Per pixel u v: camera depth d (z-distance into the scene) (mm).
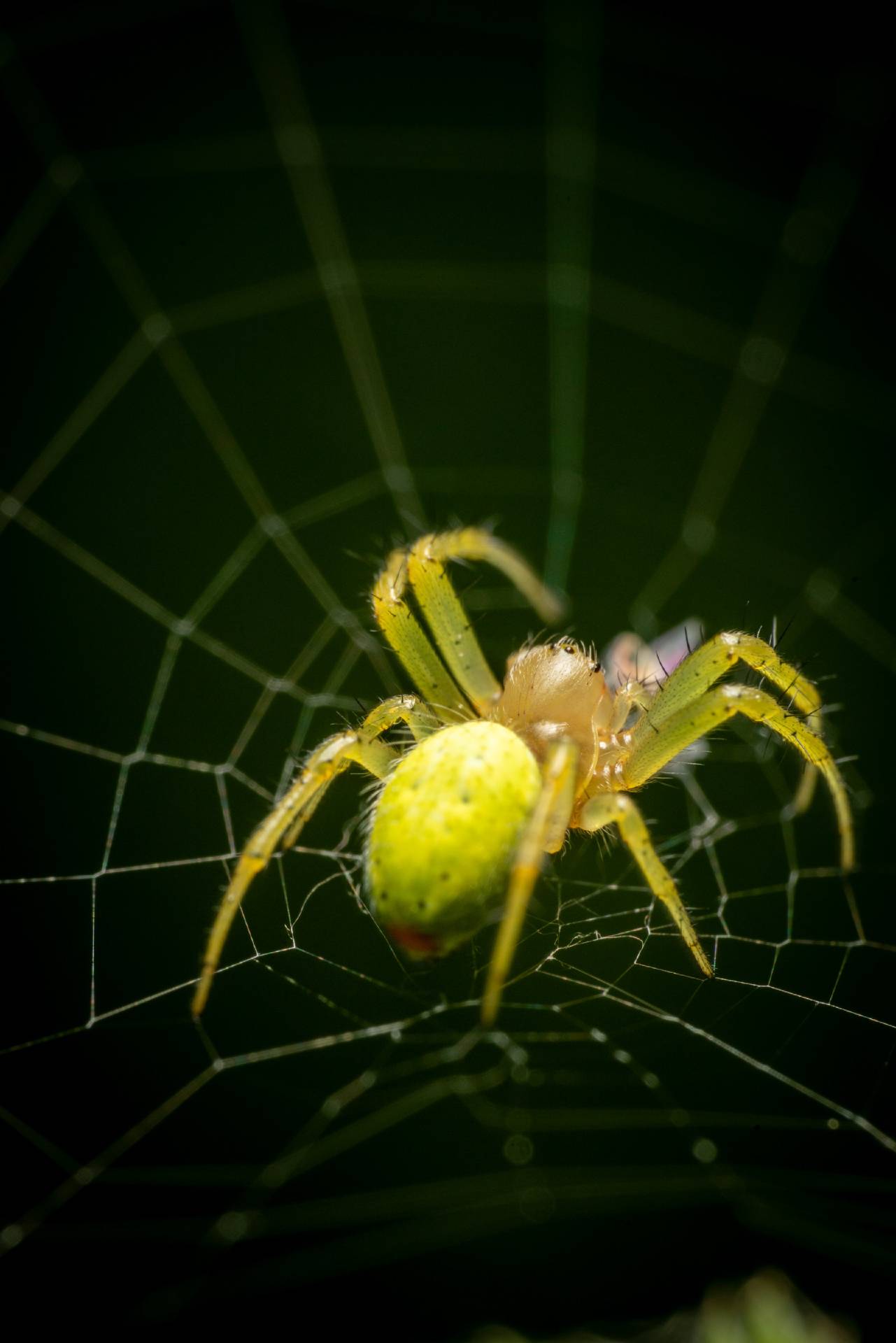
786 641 57
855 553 62
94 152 61
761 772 54
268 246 65
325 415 63
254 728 52
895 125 67
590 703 48
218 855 49
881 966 47
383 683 55
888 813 53
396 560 49
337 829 49
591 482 65
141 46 63
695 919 48
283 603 56
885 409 66
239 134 66
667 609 60
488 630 58
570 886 49
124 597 54
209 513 56
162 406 59
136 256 61
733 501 65
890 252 68
